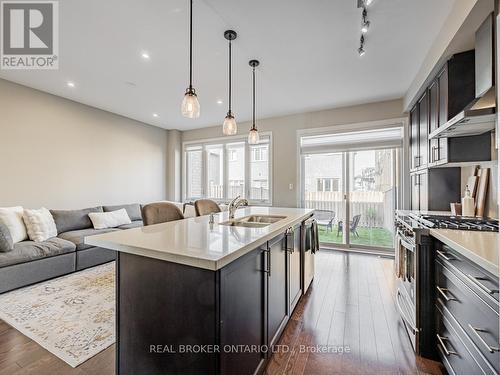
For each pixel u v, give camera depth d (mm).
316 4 1983
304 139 4863
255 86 3580
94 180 4523
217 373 1135
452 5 1973
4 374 1559
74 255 3273
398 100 4035
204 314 1166
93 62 2922
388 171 4277
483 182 2238
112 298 2557
